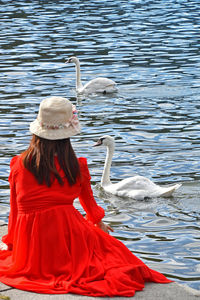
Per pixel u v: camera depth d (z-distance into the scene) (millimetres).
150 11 32625
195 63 21266
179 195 10250
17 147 12469
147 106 16156
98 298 5109
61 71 20250
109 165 10812
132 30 27328
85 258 5414
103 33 26578
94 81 17734
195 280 7145
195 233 8625
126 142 13008
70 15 31094
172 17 30766
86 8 33406
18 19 29812
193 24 28875
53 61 21609
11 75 19422
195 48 23688
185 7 34125
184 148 12570
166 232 8672
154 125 14281
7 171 11094
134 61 21719
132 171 11383
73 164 5516
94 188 10734
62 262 5379
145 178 10617
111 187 10602
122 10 32812
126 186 10414
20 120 14500
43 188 5434
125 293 5176
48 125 5398
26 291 5188
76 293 5156
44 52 22953
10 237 5676
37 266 5367
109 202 10125
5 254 5742
